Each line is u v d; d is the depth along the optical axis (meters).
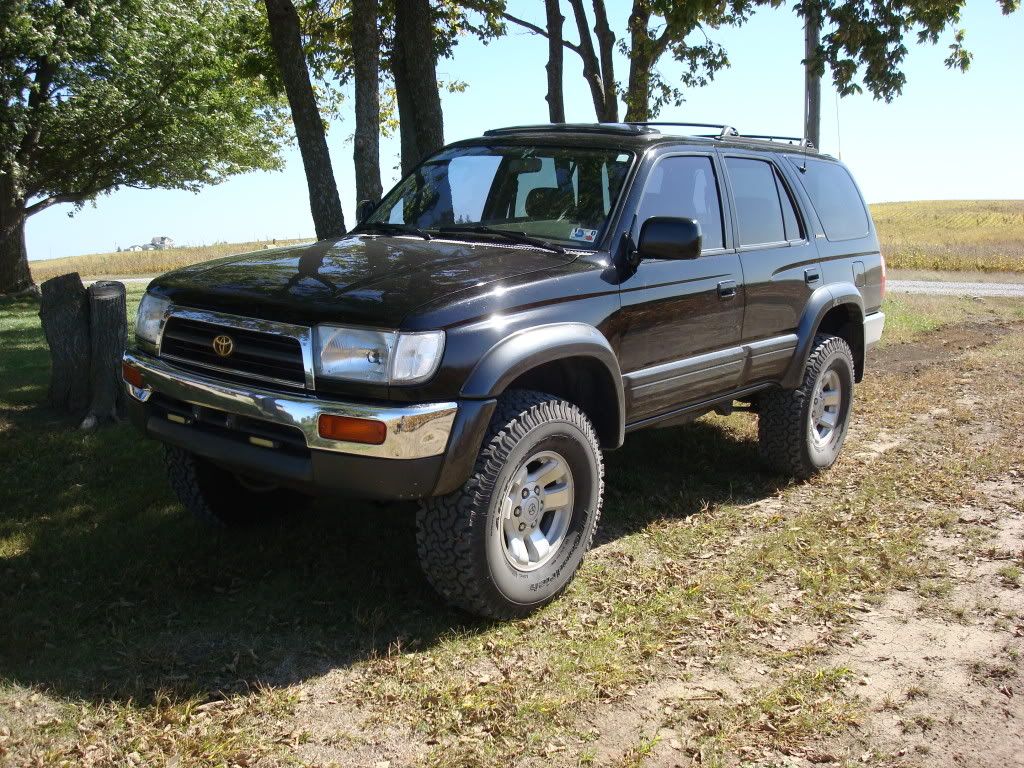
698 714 3.01
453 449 3.27
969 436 6.68
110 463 5.56
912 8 10.92
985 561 4.37
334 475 3.23
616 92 13.12
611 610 3.78
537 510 3.71
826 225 5.79
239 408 3.41
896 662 3.40
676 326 4.35
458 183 4.68
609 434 4.07
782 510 5.10
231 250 39.19
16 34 16.03
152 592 3.79
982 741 2.91
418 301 3.29
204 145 21.91
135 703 2.98
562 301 3.70
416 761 2.75
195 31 19.59
